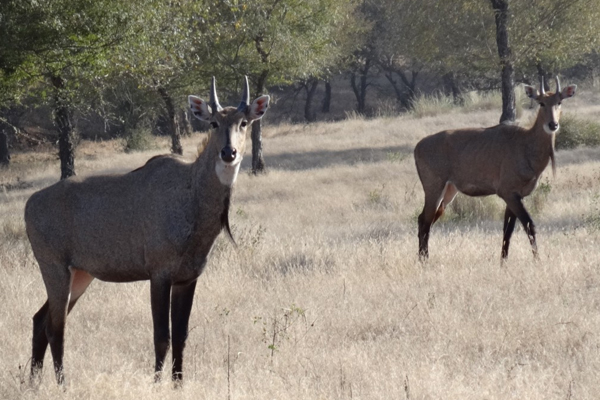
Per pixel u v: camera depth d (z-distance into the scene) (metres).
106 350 27.23
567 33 99.94
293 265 39.81
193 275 22.97
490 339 25.64
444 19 102.31
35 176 120.94
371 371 22.83
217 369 23.89
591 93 166.62
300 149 127.50
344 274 36.97
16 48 52.16
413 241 45.38
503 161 41.47
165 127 192.50
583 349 24.03
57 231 23.72
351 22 160.75
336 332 27.98
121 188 23.39
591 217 46.16
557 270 33.97
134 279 23.81
